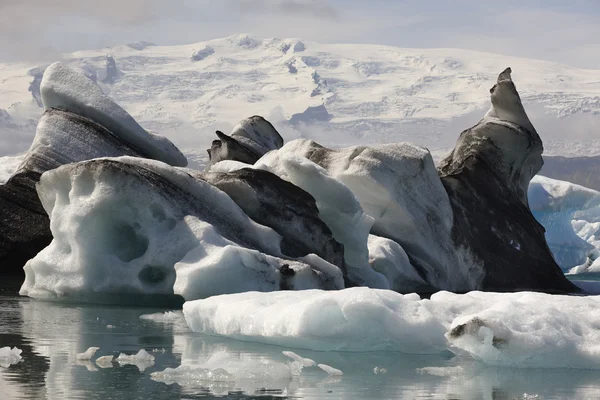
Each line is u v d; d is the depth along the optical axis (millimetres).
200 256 16688
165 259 16953
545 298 11781
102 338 12195
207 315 12578
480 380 9617
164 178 18094
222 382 9000
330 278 18734
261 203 20328
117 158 18031
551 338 10359
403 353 11180
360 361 10609
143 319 14602
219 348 11336
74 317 14812
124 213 17312
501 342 10258
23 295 18484
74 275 17188
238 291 16297
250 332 11523
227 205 18719
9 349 10367
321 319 10977
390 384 9273
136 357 10242
